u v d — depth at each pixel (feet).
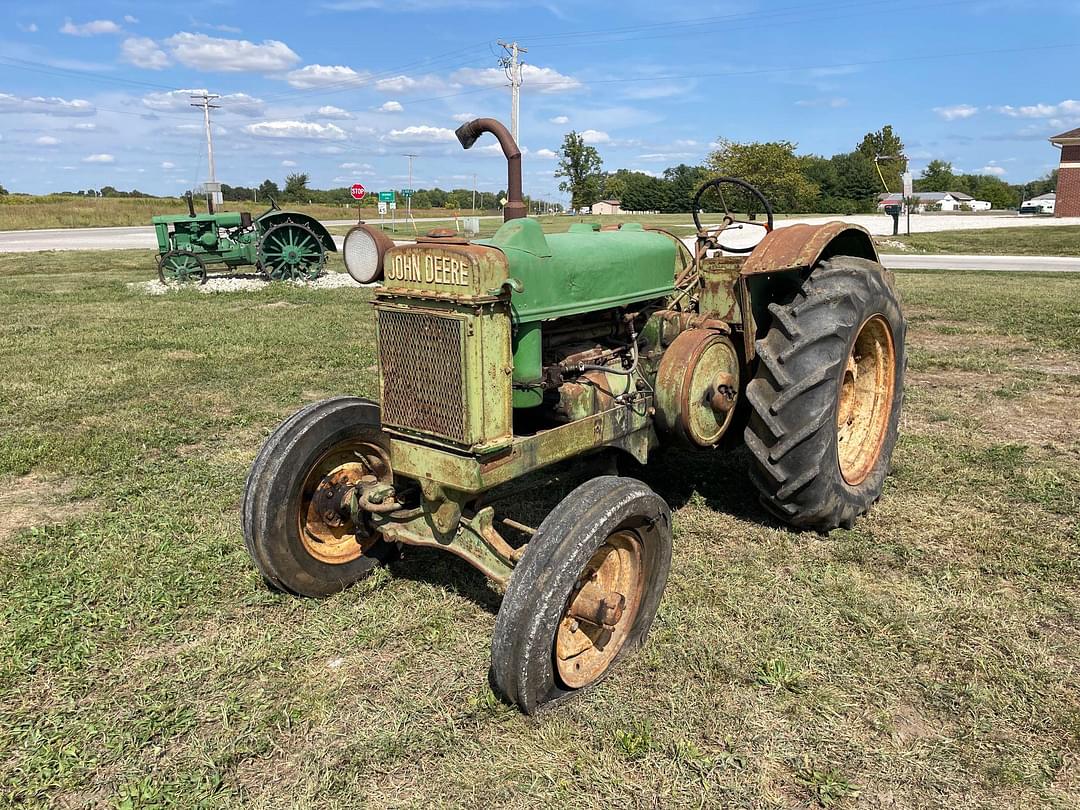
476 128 10.69
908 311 33.55
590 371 10.87
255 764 7.91
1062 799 7.30
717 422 12.07
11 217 132.05
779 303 13.14
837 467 12.06
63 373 24.64
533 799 7.38
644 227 13.37
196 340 29.99
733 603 10.61
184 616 10.59
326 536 11.32
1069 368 23.32
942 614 10.24
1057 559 11.55
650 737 8.14
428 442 9.32
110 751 8.04
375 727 8.36
